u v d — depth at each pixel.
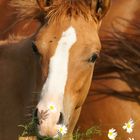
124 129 10.33
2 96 9.91
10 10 13.09
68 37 8.73
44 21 9.20
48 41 8.71
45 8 9.30
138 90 11.48
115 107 11.35
